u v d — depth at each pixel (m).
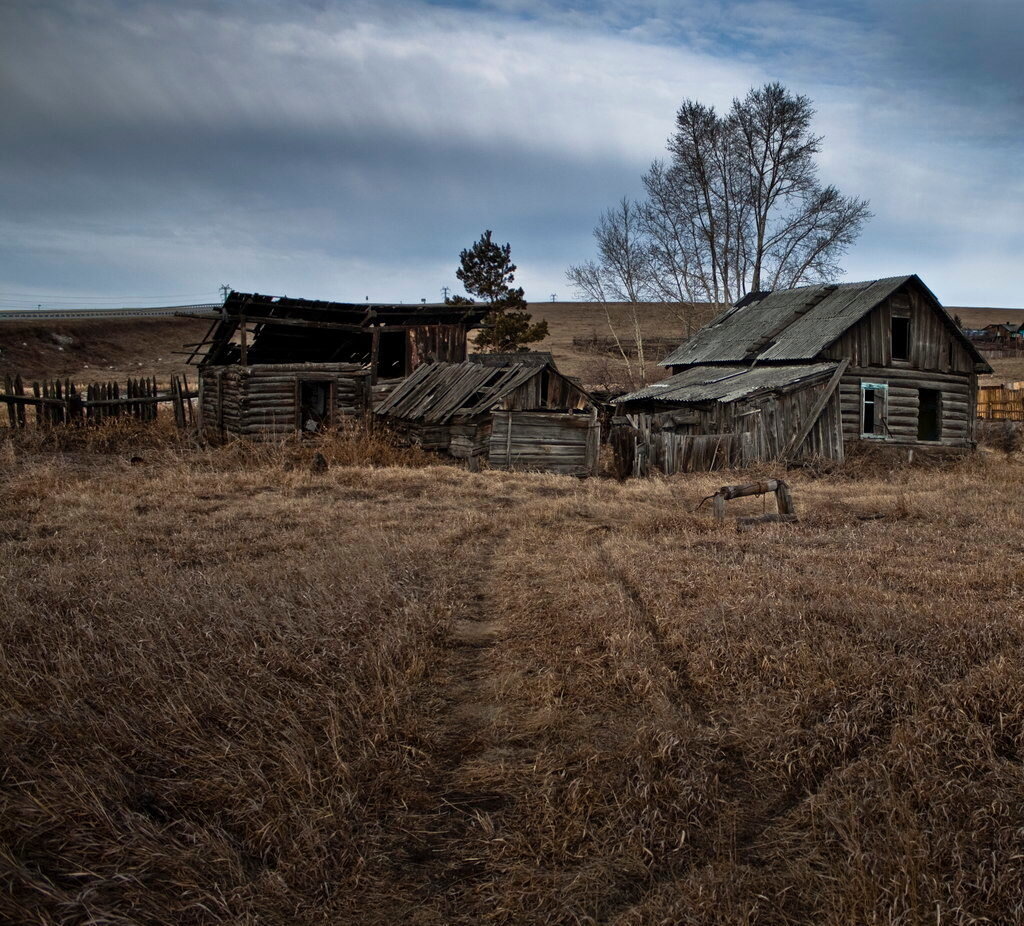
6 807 3.66
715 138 40.94
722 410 22.44
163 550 9.55
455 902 3.39
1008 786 4.02
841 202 39.28
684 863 3.62
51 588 7.27
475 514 12.60
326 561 8.55
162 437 22.16
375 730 4.61
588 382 49.19
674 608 6.89
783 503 12.39
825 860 3.55
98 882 3.26
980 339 69.81
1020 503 13.89
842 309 24.73
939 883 3.24
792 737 4.57
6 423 23.69
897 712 4.79
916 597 7.25
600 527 11.70
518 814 3.98
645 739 4.54
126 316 91.94
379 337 26.48
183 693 4.91
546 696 5.16
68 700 4.76
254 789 3.96
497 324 52.56
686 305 46.53
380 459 20.33
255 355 27.39
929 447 24.80
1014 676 5.03
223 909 3.18
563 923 3.24
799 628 6.18
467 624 7.00
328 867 3.52
